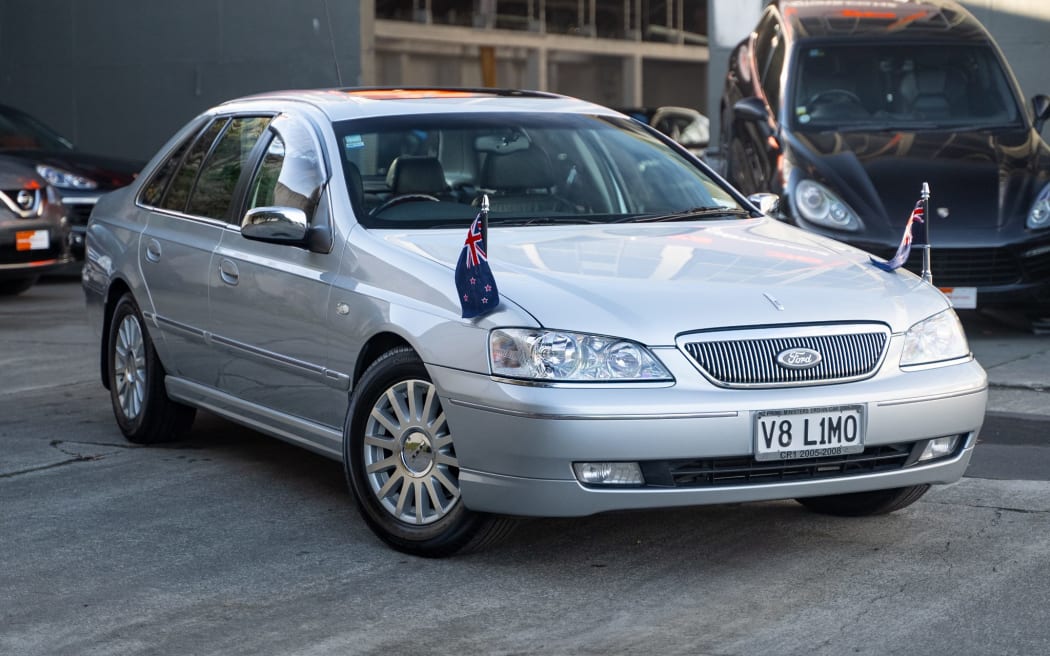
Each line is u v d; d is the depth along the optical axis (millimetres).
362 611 4367
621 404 4391
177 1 19625
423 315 4793
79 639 4137
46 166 14016
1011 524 5281
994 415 7305
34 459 6520
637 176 6051
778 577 4660
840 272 5066
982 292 9289
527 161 5883
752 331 4582
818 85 10586
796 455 4551
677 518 5395
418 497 4871
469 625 4227
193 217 6445
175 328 6391
